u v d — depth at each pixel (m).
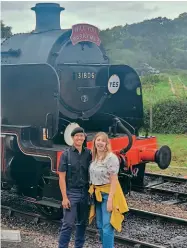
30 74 7.50
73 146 5.63
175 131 17.09
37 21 8.38
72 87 8.04
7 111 7.96
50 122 7.23
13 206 8.30
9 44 8.41
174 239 6.64
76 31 7.98
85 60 8.33
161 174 10.77
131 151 8.01
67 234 5.59
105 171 5.41
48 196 7.25
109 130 8.27
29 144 7.45
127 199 8.80
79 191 5.61
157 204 8.45
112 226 5.42
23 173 7.98
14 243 6.30
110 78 8.73
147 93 19.48
